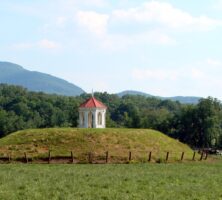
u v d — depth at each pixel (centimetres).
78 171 5169
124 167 5838
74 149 7044
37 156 6719
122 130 8131
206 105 15925
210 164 6738
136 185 3984
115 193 3541
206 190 3809
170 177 4675
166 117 17962
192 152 8206
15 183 4012
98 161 6669
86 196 3388
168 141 8319
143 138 7912
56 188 3725
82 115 9019
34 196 3344
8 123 19312
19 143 7319
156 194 3547
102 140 7462
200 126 15962
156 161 6900
